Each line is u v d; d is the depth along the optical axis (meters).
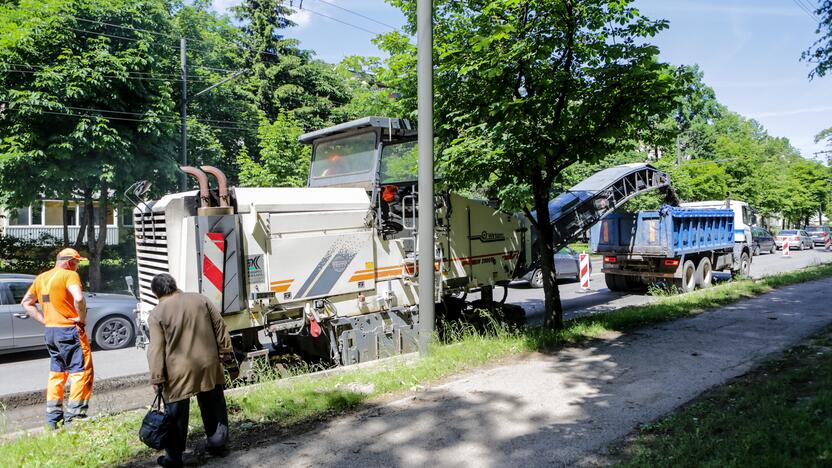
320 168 9.24
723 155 42.75
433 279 7.72
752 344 7.86
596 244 16.20
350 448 4.52
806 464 3.59
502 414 5.23
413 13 9.48
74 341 5.76
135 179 15.88
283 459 4.34
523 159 8.27
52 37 14.56
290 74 29.55
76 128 14.18
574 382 6.21
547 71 8.12
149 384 7.68
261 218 7.06
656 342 8.12
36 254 20.17
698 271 15.76
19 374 8.23
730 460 3.74
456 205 9.35
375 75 10.73
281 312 7.20
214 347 4.40
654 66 7.68
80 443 4.69
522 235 10.66
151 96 16.09
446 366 6.82
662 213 14.61
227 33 28.62
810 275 16.39
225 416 4.46
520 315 10.50
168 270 6.64
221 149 21.06
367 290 7.99
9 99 13.80
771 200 45.81
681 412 5.08
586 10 7.79
